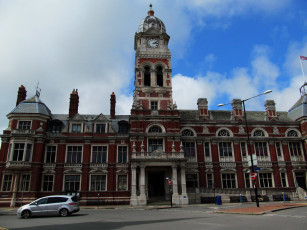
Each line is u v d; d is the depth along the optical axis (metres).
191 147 48.28
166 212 27.61
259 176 48.12
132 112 46.84
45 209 24.39
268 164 48.50
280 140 50.31
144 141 45.34
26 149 43.59
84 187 44.41
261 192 44.09
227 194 43.06
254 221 17.59
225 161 48.09
